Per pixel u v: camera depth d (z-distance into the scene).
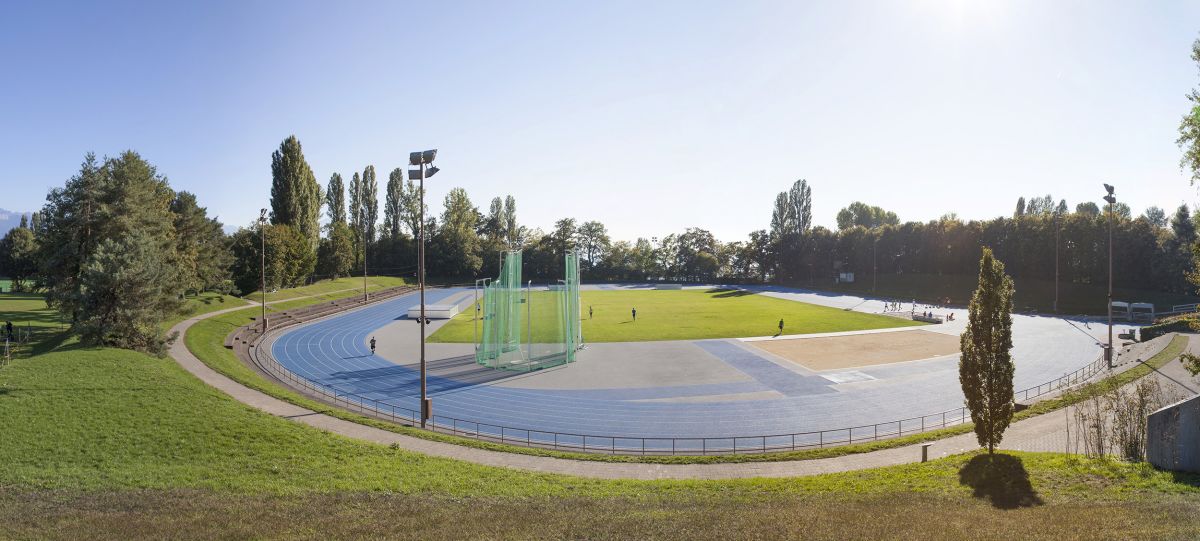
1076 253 102.69
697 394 41.03
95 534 14.80
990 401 22.95
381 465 23.33
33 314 62.62
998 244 116.06
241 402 30.61
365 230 149.88
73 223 47.69
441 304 102.25
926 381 43.81
